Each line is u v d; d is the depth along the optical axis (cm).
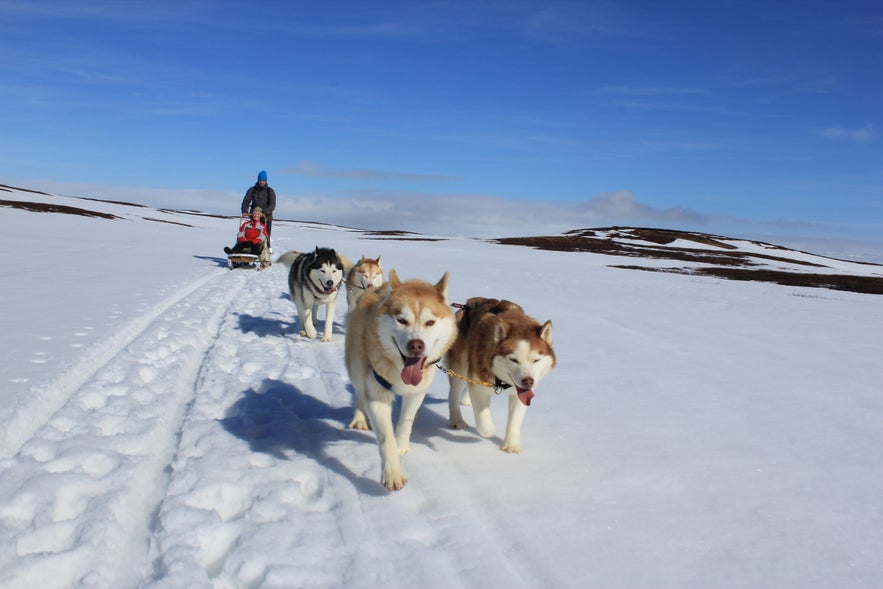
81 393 450
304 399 504
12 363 505
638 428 449
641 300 1285
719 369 646
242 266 1566
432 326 366
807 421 475
